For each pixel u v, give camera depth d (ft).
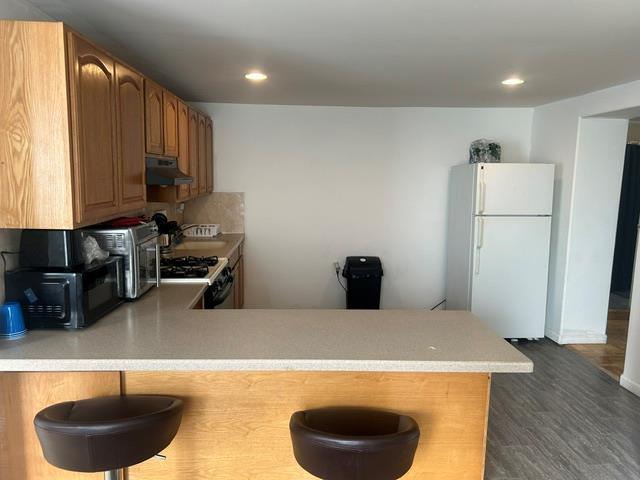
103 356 5.31
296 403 5.92
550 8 6.47
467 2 6.27
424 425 5.96
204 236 14.37
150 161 8.54
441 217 15.53
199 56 9.13
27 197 5.56
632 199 19.75
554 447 8.77
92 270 6.34
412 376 5.87
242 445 5.98
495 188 13.41
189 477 6.02
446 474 6.08
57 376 5.63
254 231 15.33
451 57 9.06
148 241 8.12
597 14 6.69
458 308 14.66
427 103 14.38
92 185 6.03
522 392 10.99
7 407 5.66
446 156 15.30
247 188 15.14
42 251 6.09
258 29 7.48
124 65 7.12
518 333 14.03
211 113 14.73
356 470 4.59
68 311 6.08
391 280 15.74
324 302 15.66
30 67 5.37
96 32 7.64
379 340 5.96
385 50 8.63
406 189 15.37
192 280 8.98
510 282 13.79
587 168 13.26
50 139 5.48
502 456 8.45
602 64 9.53
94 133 6.07
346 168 15.20
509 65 9.65
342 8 6.54
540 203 13.53
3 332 5.87
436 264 15.72
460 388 5.91
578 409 10.20
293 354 5.42
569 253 13.64
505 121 15.29
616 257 20.15
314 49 8.59
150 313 6.97
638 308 10.86
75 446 4.62
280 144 14.99
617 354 13.33
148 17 6.97
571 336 13.99
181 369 5.24
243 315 7.00
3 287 6.28
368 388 5.90
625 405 10.40
